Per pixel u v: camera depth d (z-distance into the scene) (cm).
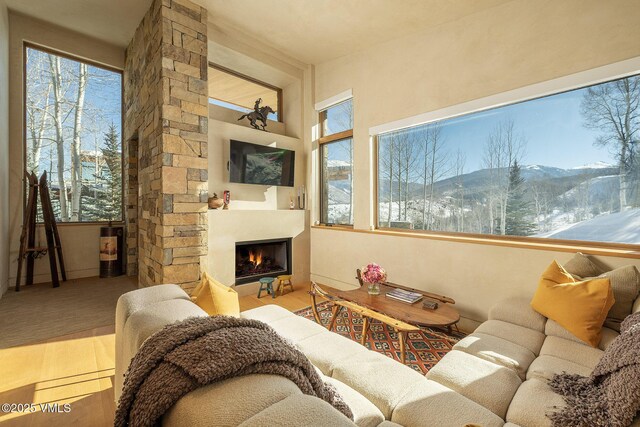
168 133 302
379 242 364
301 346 161
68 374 201
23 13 377
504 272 263
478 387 134
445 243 302
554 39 246
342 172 433
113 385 190
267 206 430
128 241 455
